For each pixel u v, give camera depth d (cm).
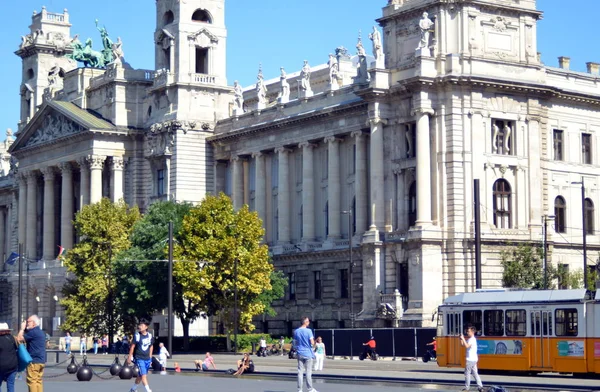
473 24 13338
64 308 17900
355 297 14275
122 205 15825
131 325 14800
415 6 13500
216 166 17112
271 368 9288
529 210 13500
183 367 9994
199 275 13188
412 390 6241
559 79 14262
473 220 13038
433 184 13125
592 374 7875
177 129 16838
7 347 4538
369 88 13650
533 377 7894
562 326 7869
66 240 18400
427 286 12838
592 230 14425
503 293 8312
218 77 17300
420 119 13100
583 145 14462
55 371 9750
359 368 9325
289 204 15925
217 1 17400
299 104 15700
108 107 17988
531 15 13788
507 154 13462
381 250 13500
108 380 7800
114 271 14275
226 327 13638
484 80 13150
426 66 13125
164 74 17175
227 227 13588
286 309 15550
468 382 6300
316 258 15038
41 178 19712
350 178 14862
